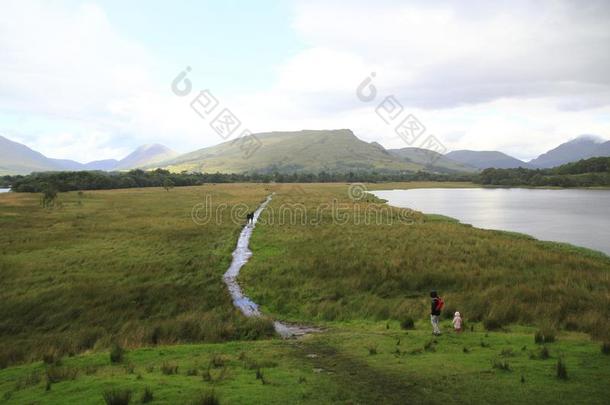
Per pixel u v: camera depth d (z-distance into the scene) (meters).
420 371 11.97
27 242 40.25
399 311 21.23
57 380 12.27
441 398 10.00
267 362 13.38
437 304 16.48
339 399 10.02
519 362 12.47
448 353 13.82
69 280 27.81
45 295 24.80
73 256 34.47
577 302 20.78
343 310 22.38
